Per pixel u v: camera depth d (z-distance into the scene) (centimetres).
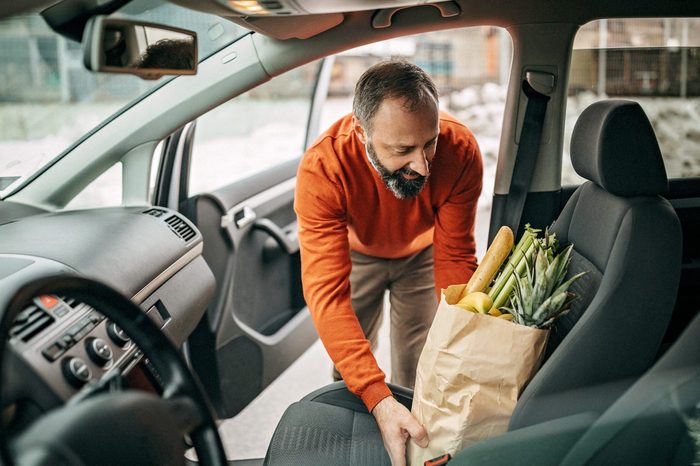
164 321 179
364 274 229
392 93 153
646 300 134
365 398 159
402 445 147
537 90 192
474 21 183
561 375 132
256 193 263
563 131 198
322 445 155
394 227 200
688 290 182
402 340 241
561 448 102
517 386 133
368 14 177
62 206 206
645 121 141
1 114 203
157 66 144
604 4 184
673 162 205
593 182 158
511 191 201
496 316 139
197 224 222
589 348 133
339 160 179
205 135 264
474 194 196
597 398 108
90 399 90
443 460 129
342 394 173
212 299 227
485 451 113
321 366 312
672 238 135
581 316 144
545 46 189
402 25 178
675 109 200
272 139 311
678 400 92
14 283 142
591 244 152
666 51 196
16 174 204
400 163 160
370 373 161
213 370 228
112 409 88
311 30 174
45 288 96
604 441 96
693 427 90
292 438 157
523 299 133
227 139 293
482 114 576
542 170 200
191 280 198
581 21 186
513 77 195
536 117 195
